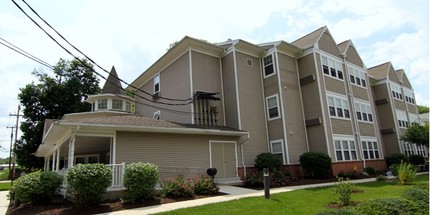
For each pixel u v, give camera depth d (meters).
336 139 18.42
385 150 26.64
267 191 9.76
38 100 30.08
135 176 9.80
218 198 10.16
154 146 12.98
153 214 7.80
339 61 21.31
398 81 29.95
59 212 8.78
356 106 21.61
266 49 19.33
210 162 14.68
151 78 22.23
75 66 32.19
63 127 11.11
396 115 27.17
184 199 10.23
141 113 23.41
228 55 18.47
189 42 17.48
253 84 18.44
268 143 17.89
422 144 24.25
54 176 10.90
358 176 17.48
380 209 6.95
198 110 17.19
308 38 21.38
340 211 6.46
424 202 7.61
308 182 14.85
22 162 28.89
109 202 9.84
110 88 24.59
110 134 11.97
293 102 18.53
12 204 12.69
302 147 17.95
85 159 20.08
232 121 17.39
